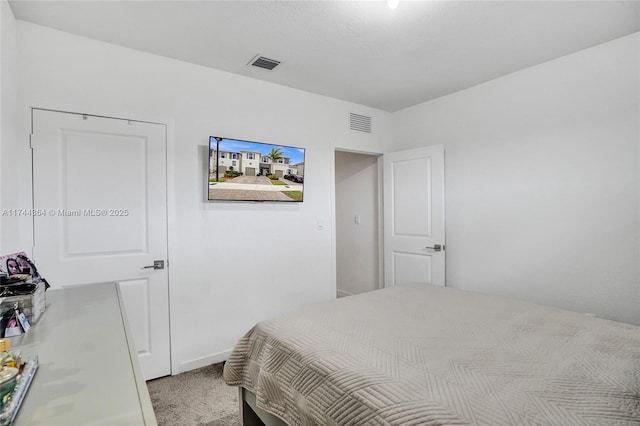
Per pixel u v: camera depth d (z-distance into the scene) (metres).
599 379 1.10
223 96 2.79
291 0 1.86
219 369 2.63
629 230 2.29
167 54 2.49
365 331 1.56
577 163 2.52
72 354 0.93
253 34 2.22
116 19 2.03
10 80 1.86
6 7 1.79
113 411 0.66
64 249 2.16
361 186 4.42
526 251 2.81
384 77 2.96
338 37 2.27
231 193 2.74
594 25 2.14
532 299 2.77
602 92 2.39
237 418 1.98
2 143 1.71
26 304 1.16
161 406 2.11
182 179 2.59
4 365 0.75
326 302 2.07
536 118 2.73
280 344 1.50
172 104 2.55
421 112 3.67
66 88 2.16
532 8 1.95
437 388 1.06
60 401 0.69
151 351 2.46
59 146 2.14
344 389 1.13
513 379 1.11
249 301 2.93
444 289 2.42
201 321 2.68
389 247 3.85
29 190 2.04
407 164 3.67
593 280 2.44
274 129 3.08
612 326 1.61
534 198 2.75
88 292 1.63
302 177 3.19
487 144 3.07
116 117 2.33
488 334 1.52
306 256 3.31
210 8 1.93
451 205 3.37
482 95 3.11
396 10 1.96
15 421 0.62
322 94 3.39
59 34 2.14
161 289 2.50
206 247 2.70
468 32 2.21
